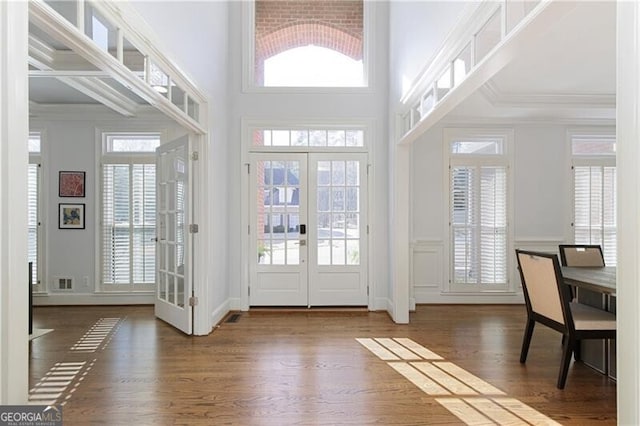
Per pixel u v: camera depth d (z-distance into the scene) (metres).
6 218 1.17
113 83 3.88
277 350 3.22
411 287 4.85
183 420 2.13
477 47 2.18
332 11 5.10
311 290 4.71
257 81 5.03
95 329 3.82
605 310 2.87
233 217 4.67
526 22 1.60
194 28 3.38
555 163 5.05
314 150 4.71
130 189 4.87
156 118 4.90
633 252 0.99
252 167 4.70
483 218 5.00
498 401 2.34
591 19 2.64
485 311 4.61
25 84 1.23
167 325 3.96
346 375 2.71
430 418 2.15
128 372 2.76
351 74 5.05
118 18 2.02
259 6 5.10
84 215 4.85
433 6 2.89
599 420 2.13
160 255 4.24
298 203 4.73
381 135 4.70
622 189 1.02
